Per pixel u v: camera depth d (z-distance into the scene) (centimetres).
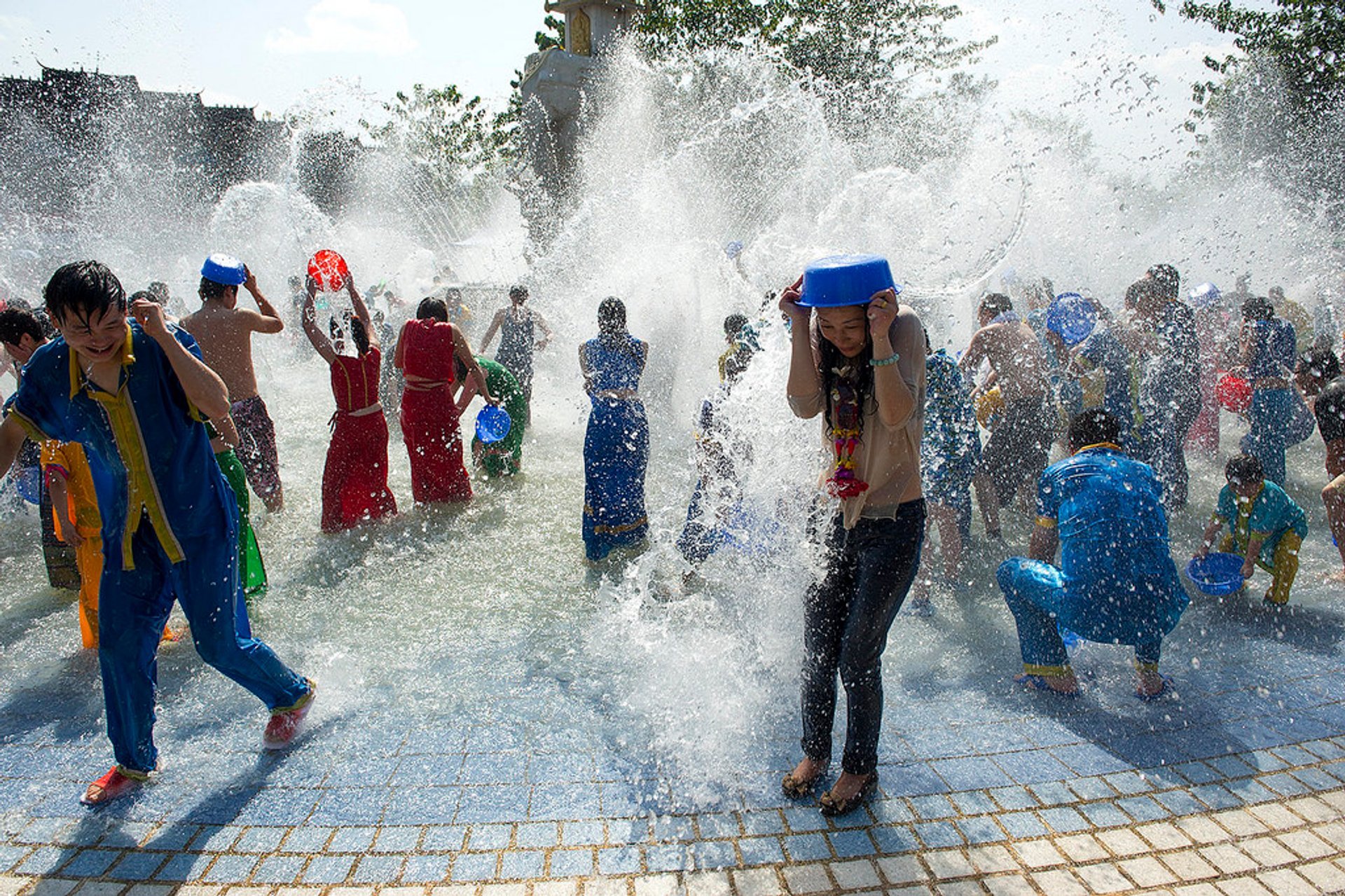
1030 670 359
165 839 269
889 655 391
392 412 877
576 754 313
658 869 254
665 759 310
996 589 466
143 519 290
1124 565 335
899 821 275
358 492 550
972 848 262
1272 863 253
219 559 303
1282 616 426
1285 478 625
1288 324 613
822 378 278
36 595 461
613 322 501
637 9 1405
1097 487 346
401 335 582
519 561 502
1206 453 720
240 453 558
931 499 463
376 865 256
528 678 368
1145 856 257
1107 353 569
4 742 326
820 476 299
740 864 256
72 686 367
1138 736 323
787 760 310
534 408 918
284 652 391
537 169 1424
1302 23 1644
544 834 269
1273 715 337
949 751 314
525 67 1427
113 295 276
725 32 1838
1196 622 423
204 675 372
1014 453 538
